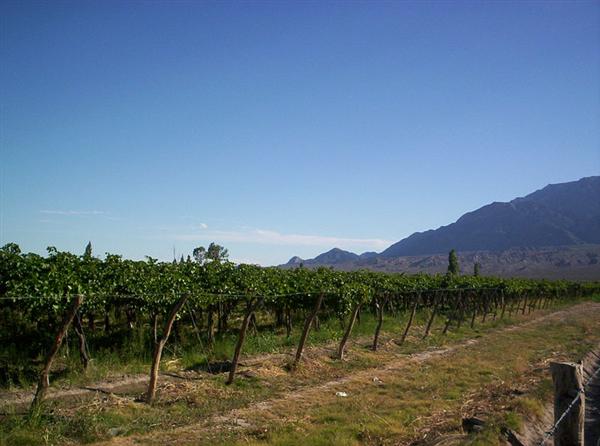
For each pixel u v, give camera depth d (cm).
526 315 3800
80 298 930
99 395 1103
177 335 1741
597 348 2175
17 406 991
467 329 2783
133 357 1430
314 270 2709
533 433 984
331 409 1108
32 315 1402
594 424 1227
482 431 893
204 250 2409
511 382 1420
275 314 2380
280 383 1334
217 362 1497
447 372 1578
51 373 1243
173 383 1228
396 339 2219
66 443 839
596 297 6103
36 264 1410
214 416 1031
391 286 2578
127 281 1562
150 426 941
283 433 923
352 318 1719
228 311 1981
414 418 1057
